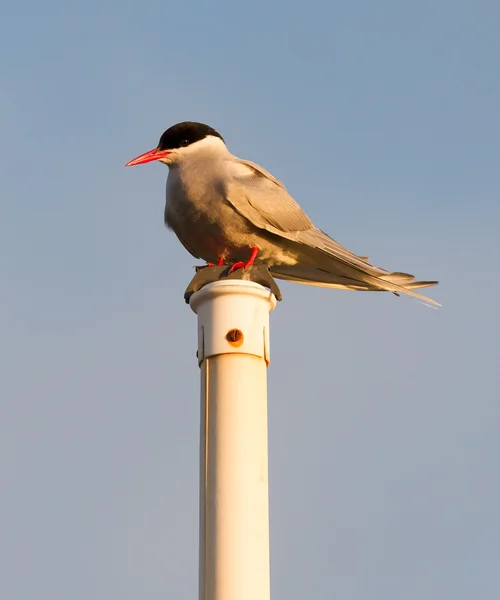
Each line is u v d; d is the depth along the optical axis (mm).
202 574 7930
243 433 8367
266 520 8086
